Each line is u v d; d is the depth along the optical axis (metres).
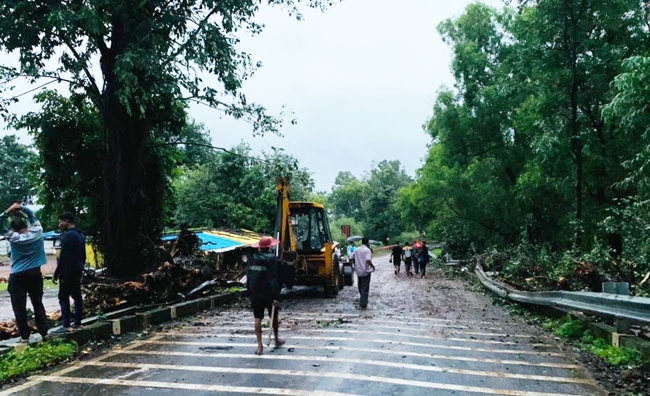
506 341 8.51
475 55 26.16
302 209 16.16
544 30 15.45
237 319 10.94
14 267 7.57
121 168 12.90
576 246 14.35
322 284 15.49
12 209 7.66
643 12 15.23
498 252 22.89
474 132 26.66
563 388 5.77
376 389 5.64
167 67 12.60
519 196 23.25
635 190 16.75
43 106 14.34
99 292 10.91
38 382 6.18
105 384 6.02
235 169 31.50
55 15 10.68
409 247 27.34
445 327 9.94
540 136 17.05
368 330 9.44
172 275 12.16
